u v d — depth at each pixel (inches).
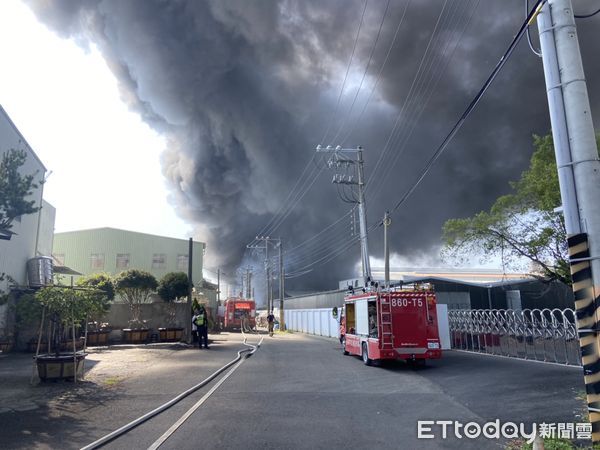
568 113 218.8
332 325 1443.2
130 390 405.7
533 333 641.6
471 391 408.5
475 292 1149.1
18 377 468.4
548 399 358.3
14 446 242.1
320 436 265.0
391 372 546.9
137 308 1058.7
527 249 589.0
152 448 240.7
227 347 890.7
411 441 255.3
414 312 602.2
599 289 205.9
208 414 319.9
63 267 1113.4
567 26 224.1
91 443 246.5
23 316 457.4
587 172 212.2
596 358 205.8
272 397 383.2
